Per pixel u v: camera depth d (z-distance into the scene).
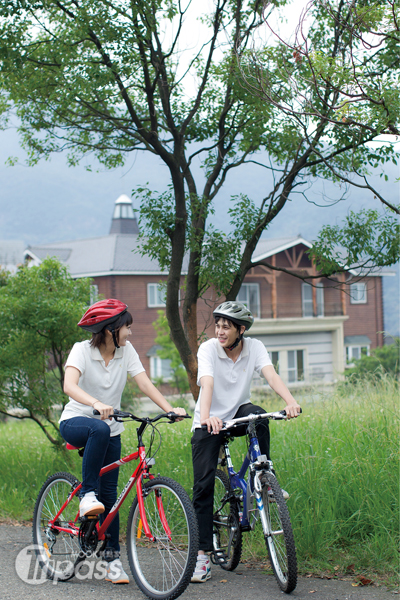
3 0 5.16
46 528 4.27
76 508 4.15
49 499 4.31
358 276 5.78
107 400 3.99
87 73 5.16
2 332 7.01
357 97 4.59
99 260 31.03
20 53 5.36
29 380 7.27
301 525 4.39
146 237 5.86
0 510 6.09
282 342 31.92
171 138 6.46
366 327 35.62
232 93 5.88
